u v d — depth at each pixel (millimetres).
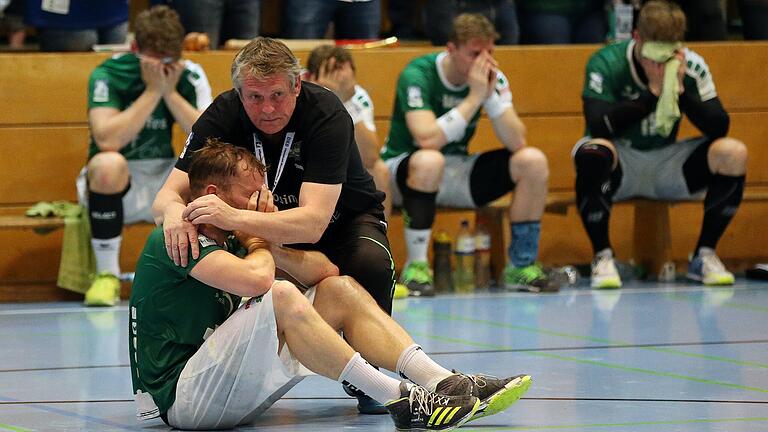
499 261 18219
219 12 18656
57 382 10383
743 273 19406
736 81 19625
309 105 8539
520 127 16719
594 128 17266
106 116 16125
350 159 8859
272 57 8133
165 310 8250
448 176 17188
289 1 19031
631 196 18297
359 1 19203
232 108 8633
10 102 17703
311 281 8562
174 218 8148
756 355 11352
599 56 17531
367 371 8039
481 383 8234
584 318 14117
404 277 16875
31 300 17250
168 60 16016
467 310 15031
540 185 16812
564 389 9664
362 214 9078
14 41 20328
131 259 17781
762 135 19750
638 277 18766
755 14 20391
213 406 8125
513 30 19766
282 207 8859
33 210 17125
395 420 8070
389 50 18609
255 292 7891
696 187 17938
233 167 8219
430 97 16781
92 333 13453
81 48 18281
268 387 8148
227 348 7934
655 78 17125
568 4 20000
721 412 8648
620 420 8383
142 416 8422
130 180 16656
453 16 19578
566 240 19281
